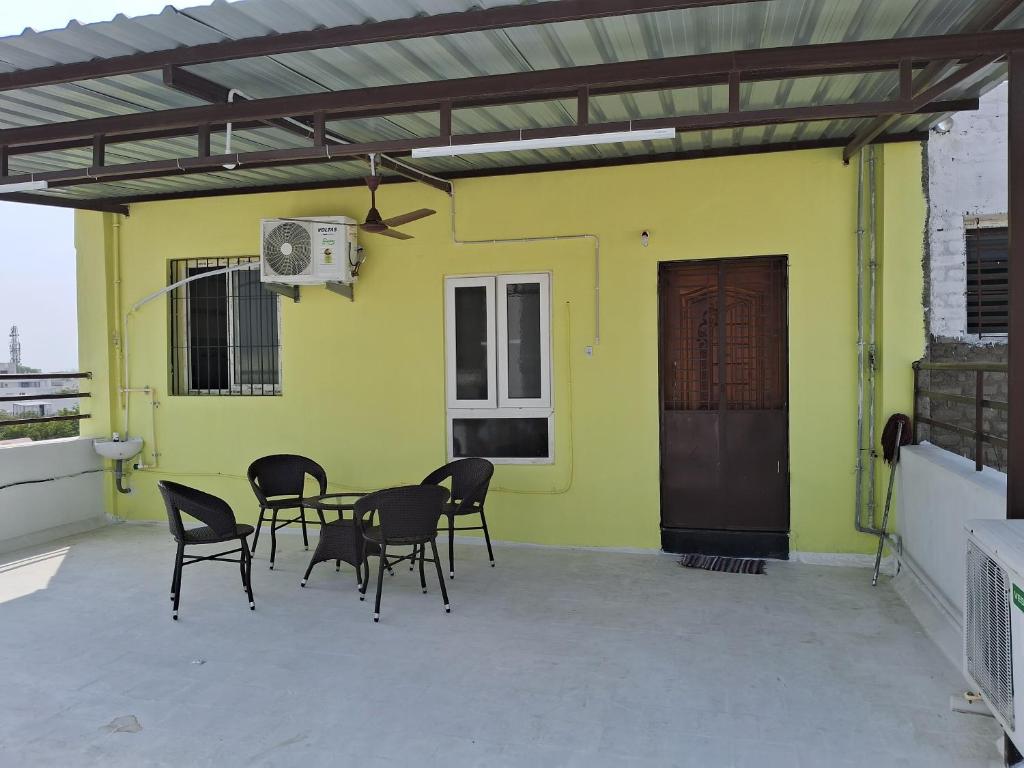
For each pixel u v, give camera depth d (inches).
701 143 207.9
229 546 237.3
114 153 206.8
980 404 154.0
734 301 216.2
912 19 123.1
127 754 113.7
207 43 123.8
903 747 112.9
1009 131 120.6
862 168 202.5
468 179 233.1
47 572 211.0
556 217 226.2
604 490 225.8
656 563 212.4
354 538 185.9
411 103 149.8
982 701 118.3
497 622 167.2
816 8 117.9
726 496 217.6
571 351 226.5
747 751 112.3
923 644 152.4
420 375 240.7
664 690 132.8
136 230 267.0
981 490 139.6
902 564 189.2
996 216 195.8
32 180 162.6
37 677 141.3
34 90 151.9
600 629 162.4
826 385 208.1
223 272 255.9
